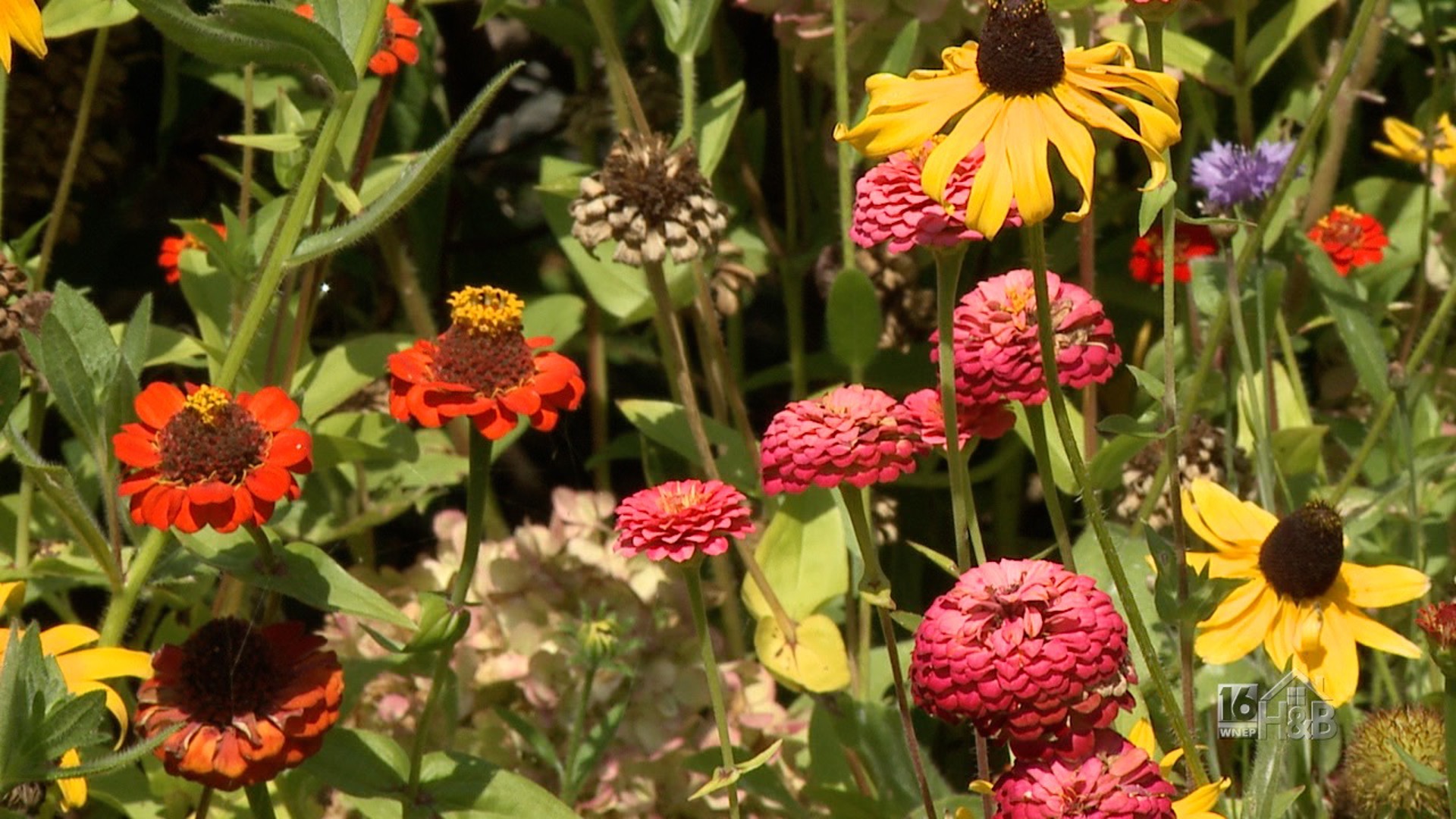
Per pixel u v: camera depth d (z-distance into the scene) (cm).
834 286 167
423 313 178
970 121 137
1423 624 142
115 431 151
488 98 147
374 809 151
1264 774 144
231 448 146
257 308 149
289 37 146
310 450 149
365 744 152
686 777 163
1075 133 136
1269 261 169
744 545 163
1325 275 170
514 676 163
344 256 188
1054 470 160
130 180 194
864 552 145
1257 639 149
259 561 150
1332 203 181
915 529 183
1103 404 180
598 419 183
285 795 159
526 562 165
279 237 149
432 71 185
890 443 144
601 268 174
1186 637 147
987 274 182
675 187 161
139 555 150
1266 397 161
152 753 149
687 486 146
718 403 175
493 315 149
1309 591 149
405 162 177
